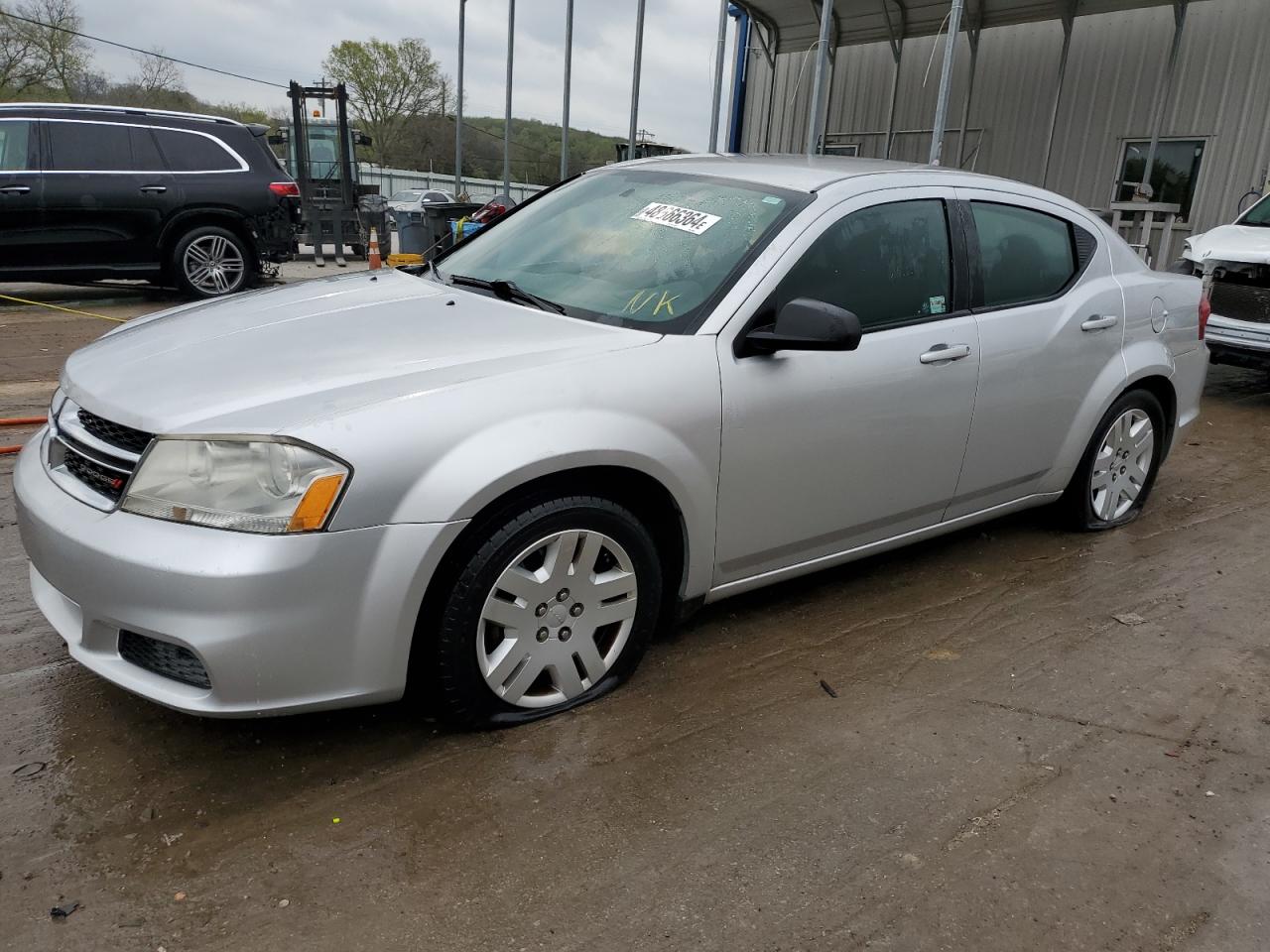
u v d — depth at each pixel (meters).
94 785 2.37
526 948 1.94
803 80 18.56
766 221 3.12
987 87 15.69
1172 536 4.53
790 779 2.53
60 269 9.63
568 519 2.56
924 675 3.13
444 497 2.30
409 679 2.63
